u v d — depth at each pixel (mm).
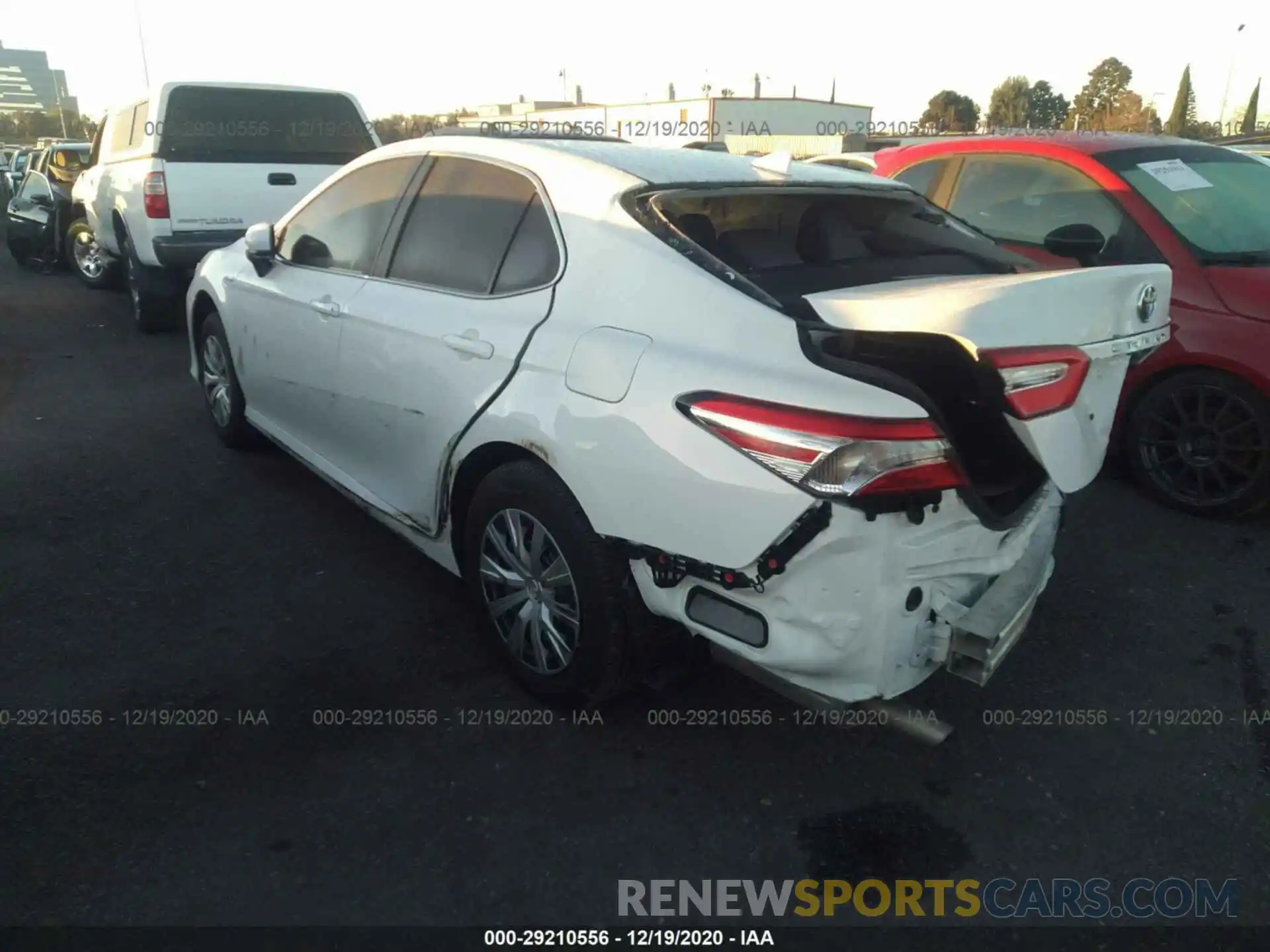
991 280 2711
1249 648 3691
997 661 2545
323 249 4234
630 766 2967
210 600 3818
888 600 2436
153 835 2605
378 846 2613
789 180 3445
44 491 4816
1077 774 3000
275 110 8328
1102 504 4953
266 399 4715
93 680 3268
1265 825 2805
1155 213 4941
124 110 9047
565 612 3010
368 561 4188
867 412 2314
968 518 2557
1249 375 4484
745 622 2543
